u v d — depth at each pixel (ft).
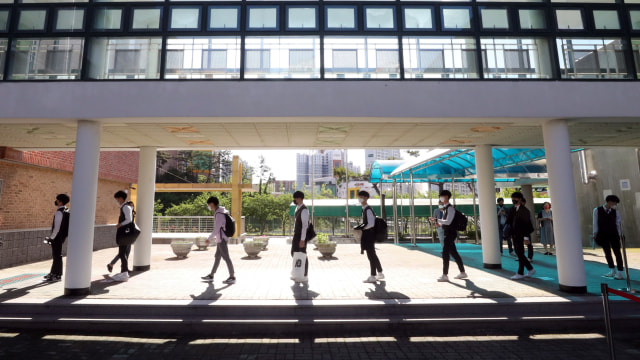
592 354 13.20
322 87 19.31
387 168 53.57
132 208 23.54
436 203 69.26
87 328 15.66
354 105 19.24
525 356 13.00
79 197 18.47
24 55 19.66
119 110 18.81
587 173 47.85
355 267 28.53
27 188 32.58
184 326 15.52
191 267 28.68
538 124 21.12
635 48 20.71
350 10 20.76
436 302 16.84
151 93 18.99
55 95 18.78
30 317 16.12
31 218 32.99
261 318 16.07
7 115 18.56
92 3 20.25
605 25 20.88
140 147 27.45
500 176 47.80
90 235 18.66
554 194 19.60
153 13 20.33
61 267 23.11
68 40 19.89
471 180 56.65
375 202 73.61
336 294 18.51
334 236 64.69
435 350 13.56
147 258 26.76
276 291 19.21
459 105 19.43
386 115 19.24
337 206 72.59
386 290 19.44
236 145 27.73
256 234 91.35
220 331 15.46
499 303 16.79
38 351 13.37
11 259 29.58
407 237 61.57
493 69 20.38
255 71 19.92
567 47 20.57
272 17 20.53
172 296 18.04
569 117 19.45
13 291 19.26
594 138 27.58
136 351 13.46
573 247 18.74
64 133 23.27
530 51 20.68
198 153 150.20
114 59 19.85
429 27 20.72
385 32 20.56
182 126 21.24
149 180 27.30
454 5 21.01
